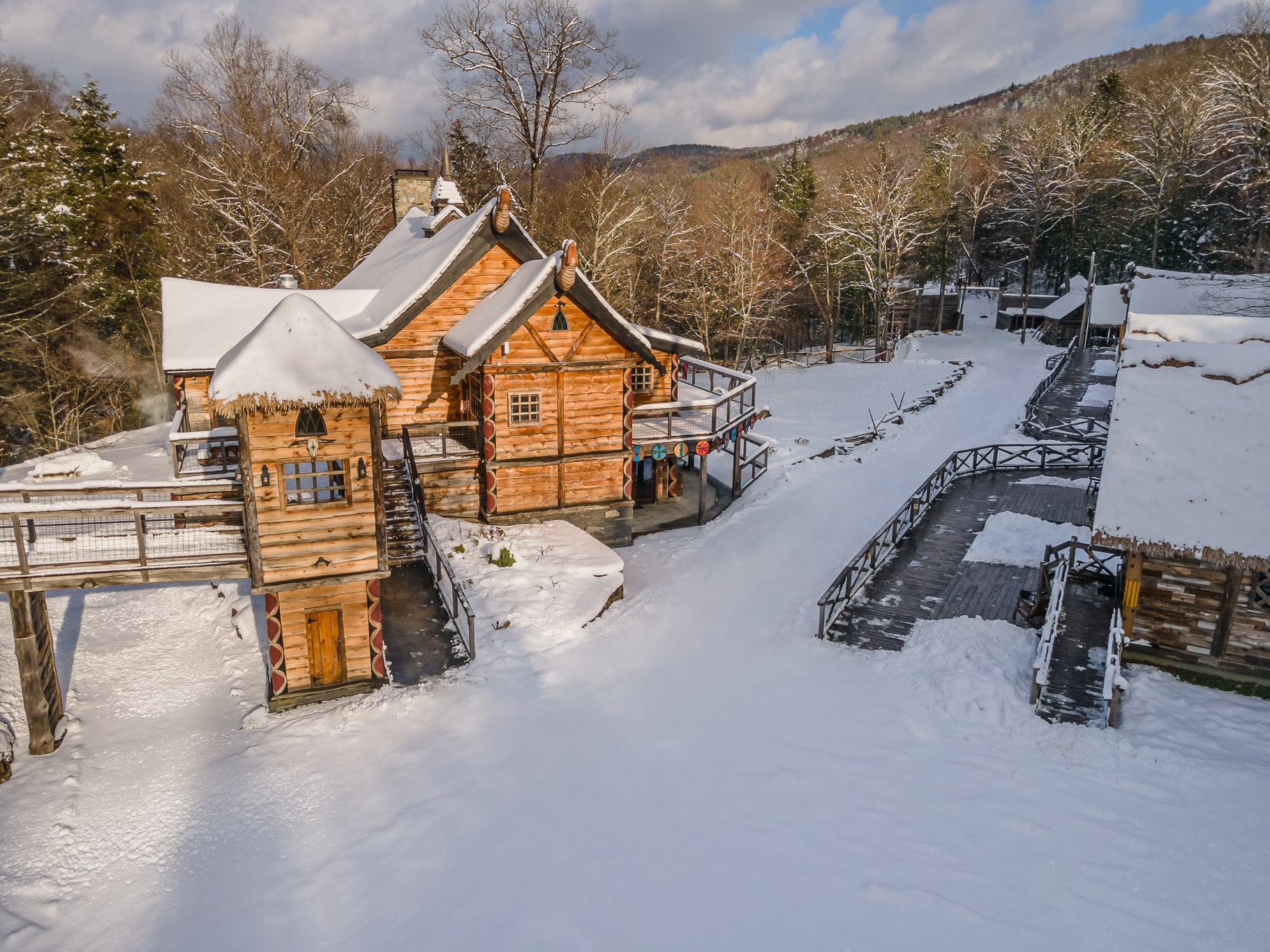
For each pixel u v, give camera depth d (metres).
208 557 15.14
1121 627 16.75
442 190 30.73
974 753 14.05
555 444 24.55
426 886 11.07
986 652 16.97
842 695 16.19
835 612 19.50
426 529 20.75
